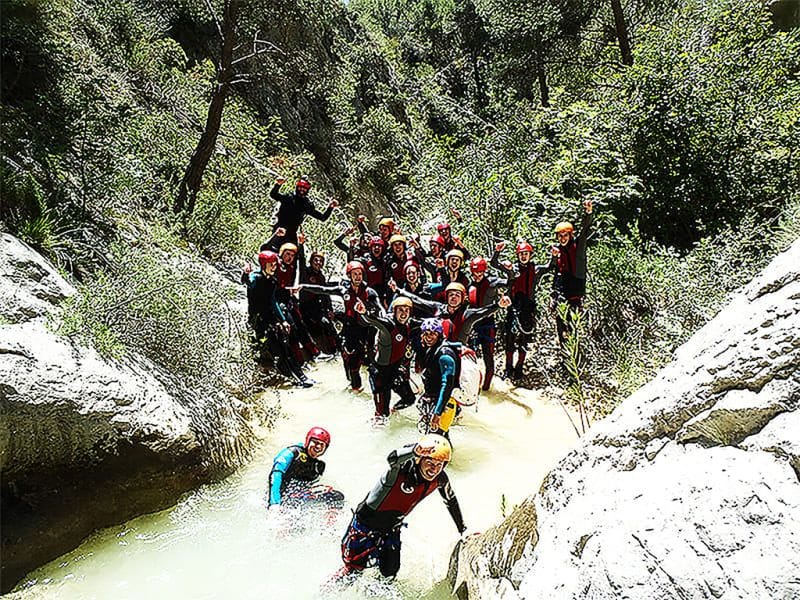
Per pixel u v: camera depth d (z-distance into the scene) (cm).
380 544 371
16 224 568
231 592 366
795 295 200
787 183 895
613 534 219
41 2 739
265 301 741
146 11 1825
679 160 923
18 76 684
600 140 976
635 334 671
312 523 424
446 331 579
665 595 189
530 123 1337
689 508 197
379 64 3072
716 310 569
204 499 464
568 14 1820
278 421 625
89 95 792
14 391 370
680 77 930
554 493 285
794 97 961
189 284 629
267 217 1360
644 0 1767
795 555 163
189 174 1117
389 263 812
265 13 1218
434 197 1353
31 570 376
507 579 288
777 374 193
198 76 1750
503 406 660
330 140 2264
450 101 3656
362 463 532
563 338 694
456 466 526
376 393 616
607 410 570
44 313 435
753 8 1137
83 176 743
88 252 650
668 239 922
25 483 393
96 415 404
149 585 370
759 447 189
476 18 4212
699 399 216
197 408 507
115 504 426
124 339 496
